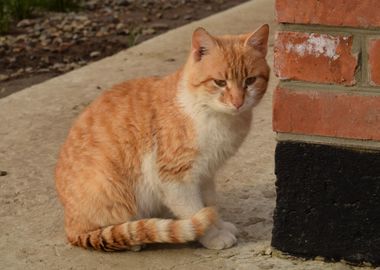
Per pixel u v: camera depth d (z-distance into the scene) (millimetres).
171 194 5211
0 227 5602
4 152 6984
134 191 5258
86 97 8484
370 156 4613
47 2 14000
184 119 5066
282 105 4641
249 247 5176
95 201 5191
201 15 13852
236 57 5125
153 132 5141
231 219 5590
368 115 4531
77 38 12109
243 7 12305
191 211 5234
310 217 4836
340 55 4469
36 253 5227
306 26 4465
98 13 14133
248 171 6312
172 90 5168
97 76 9211
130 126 5188
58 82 9031
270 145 6793
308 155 4707
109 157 5180
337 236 4832
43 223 5656
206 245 5184
